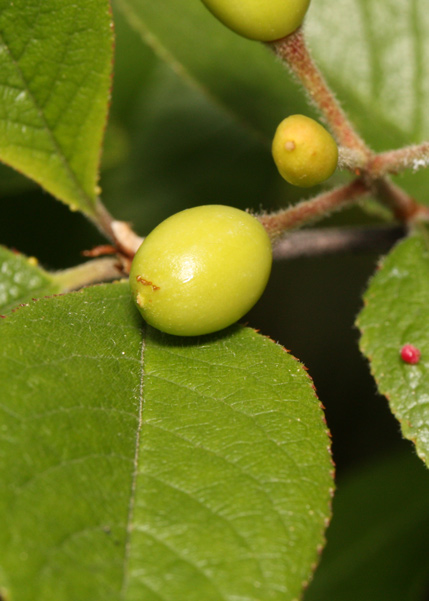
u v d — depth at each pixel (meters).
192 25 0.18
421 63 0.18
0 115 0.16
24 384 0.14
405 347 0.15
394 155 0.15
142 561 0.13
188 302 0.14
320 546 0.14
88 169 0.16
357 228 0.18
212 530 0.14
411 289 0.16
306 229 0.18
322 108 0.15
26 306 0.15
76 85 0.16
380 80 0.18
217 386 0.15
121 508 0.14
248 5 0.15
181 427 0.14
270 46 0.15
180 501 0.14
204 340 0.15
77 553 0.13
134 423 0.14
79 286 0.16
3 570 0.13
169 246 0.14
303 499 0.14
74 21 0.15
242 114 0.18
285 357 0.15
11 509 0.13
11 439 0.14
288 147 0.14
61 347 0.14
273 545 0.14
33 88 0.16
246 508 0.14
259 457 0.14
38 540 0.13
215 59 0.18
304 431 0.14
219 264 0.14
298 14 0.15
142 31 0.18
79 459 0.14
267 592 0.13
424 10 0.18
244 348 0.15
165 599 0.13
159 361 0.15
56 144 0.16
